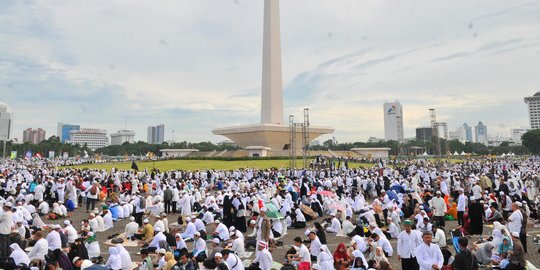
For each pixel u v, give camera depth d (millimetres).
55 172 43969
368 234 17359
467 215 19359
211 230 20766
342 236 19125
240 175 44781
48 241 14055
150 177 42000
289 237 19141
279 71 72125
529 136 123562
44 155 147375
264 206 19672
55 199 27844
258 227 16062
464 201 19859
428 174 40156
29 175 38219
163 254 12234
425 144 133125
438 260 10086
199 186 36938
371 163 75625
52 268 10438
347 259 11625
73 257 12539
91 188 27016
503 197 23109
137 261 14836
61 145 154625
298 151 84250
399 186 30266
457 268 9812
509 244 12852
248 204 23281
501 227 13430
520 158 100938
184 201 23891
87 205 26812
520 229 15109
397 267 13555
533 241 16969
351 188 32906
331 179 36531
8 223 14125
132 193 32281
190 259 12109
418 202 22609
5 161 96625
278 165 65625
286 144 83062
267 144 81000
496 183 31578
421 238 11367
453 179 34500
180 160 75500
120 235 19406
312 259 13773
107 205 25688
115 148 176125
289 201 24156
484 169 48250
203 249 14414
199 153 98188
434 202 20031
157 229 16875
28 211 19953
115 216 23828
